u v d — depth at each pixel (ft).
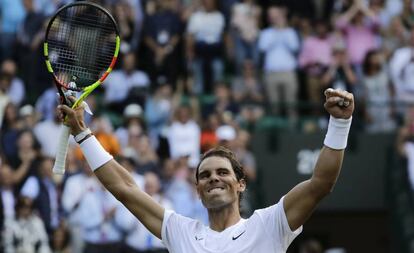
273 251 54.08
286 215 54.03
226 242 54.65
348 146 148.97
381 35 160.35
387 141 149.07
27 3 147.43
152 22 151.64
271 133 146.61
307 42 154.20
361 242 152.35
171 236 56.03
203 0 154.30
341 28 157.79
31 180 117.19
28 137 123.44
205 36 153.28
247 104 146.41
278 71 151.53
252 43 155.84
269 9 159.94
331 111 53.47
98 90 146.30
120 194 57.11
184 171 124.47
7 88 138.41
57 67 62.69
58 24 73.26
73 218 116.47
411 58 151.64
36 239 113.91
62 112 57.82
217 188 55.47
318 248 121.49
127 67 143.64
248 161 137.49
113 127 140.36
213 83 152.76
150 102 140.87
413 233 140.97
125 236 116.57
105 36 71.56
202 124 138.92
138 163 125.49
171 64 151.02
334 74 152.97
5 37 149.59
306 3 160.97
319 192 53.52
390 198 146.61
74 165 119.65
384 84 151.33
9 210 115.14
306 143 146.61
